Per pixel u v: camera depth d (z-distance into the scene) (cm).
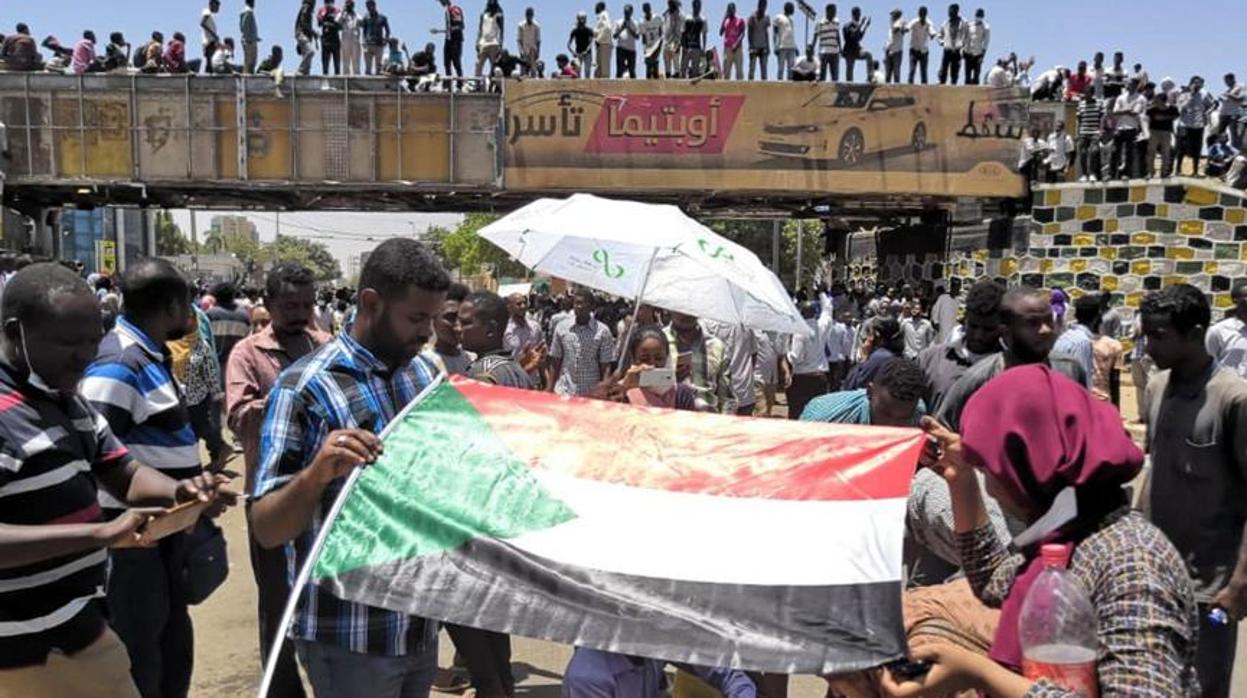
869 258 2691
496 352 492
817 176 1856
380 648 247
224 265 6078
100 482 299
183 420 361
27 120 1850
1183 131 1838
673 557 202
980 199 1939
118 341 347
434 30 2022
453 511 213
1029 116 1848
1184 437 348
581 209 449
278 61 1938
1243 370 714
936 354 491
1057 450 180
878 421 356
